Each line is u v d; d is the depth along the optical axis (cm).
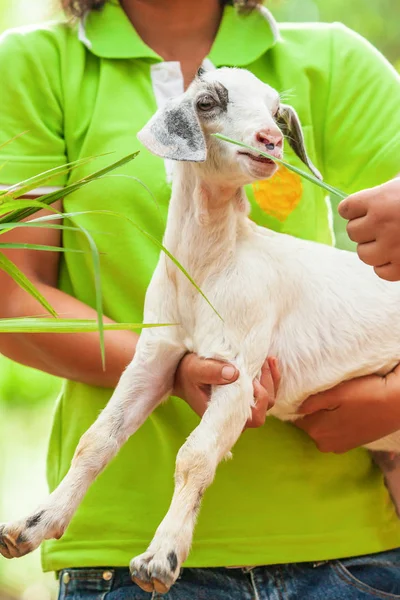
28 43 361
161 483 340
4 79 356
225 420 315
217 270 331
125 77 362
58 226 260
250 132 315
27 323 253
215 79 327
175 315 334
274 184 363
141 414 328
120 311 353
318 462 348
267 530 337
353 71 378
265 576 334
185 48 374
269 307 335
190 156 304
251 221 351
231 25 371
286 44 377
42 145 354
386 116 373
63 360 343
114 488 341
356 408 339
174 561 291
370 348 350
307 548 337
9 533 298
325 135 376
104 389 352
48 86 358
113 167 277
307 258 355
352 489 351
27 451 773
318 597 333
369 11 778
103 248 353
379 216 303
